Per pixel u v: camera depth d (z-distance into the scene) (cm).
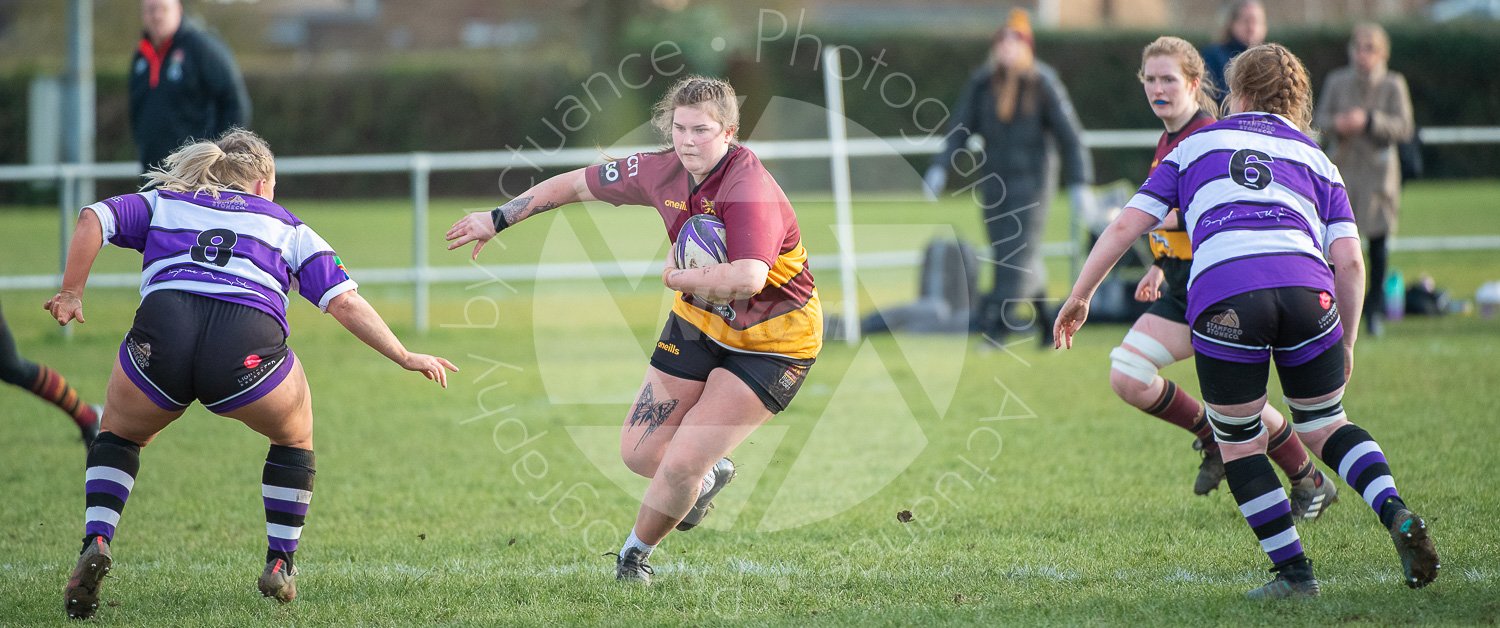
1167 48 1581
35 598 1355
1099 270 1319
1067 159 2983
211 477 1967
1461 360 2645
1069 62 8350
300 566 1500
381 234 5897
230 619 1288
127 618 1292
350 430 2292
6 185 7950
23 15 10712
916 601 1321
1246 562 1436
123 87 8094
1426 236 4872
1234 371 1248
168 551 1573
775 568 1474
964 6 14900
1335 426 1299
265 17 12006
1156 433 2164
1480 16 10112
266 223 1284
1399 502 1228
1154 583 1356
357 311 1294
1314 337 1241
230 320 1240
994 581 1385
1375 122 2866
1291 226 1246
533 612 1307
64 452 2111
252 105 8625
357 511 1767
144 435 1294
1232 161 1268
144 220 1270
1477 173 8206
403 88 8662
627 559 1419
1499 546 1427
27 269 4497
